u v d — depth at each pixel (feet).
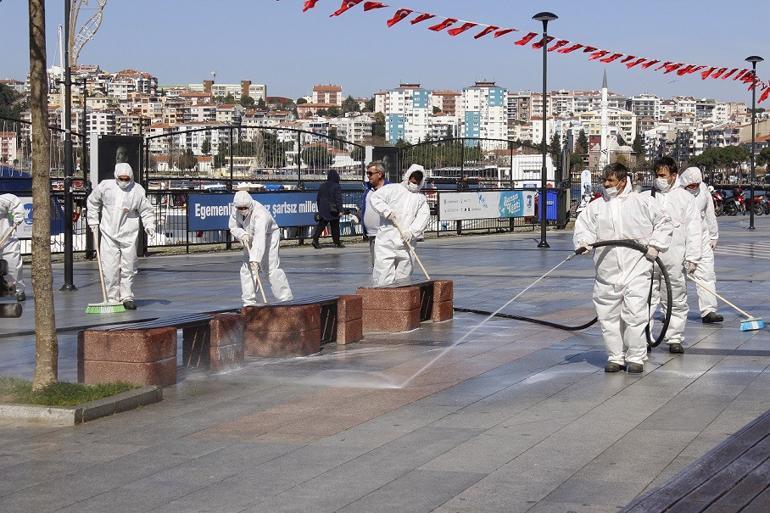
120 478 20.53
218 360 32.55
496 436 23.48
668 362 33.22
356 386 30.14
